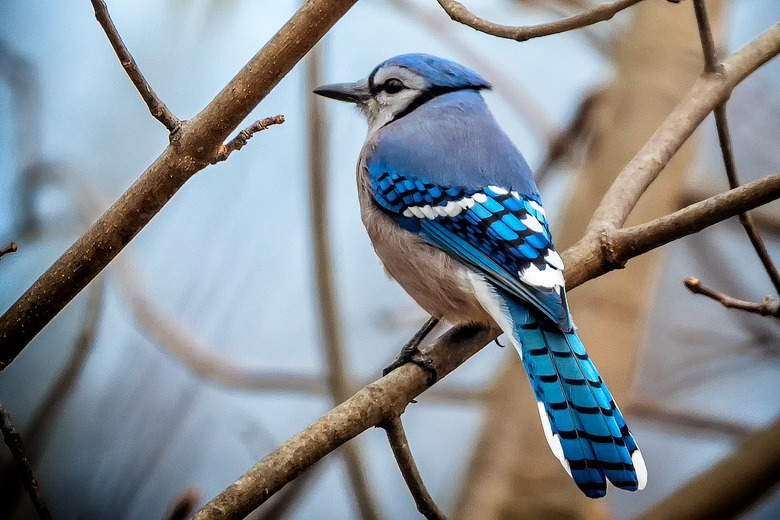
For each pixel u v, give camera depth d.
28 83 11.25
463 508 10.27
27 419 10.66
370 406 6.68
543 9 11.78
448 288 8.20
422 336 8.26
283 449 6.33
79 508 9.77
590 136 11.51
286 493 9.29
